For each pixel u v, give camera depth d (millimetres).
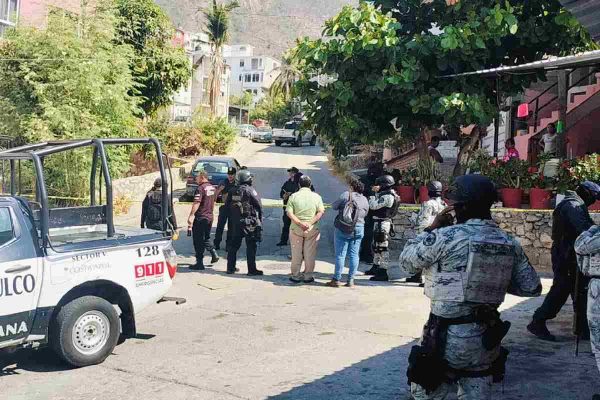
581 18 5137
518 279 3643
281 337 7176
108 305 6484
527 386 5316
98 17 19500
